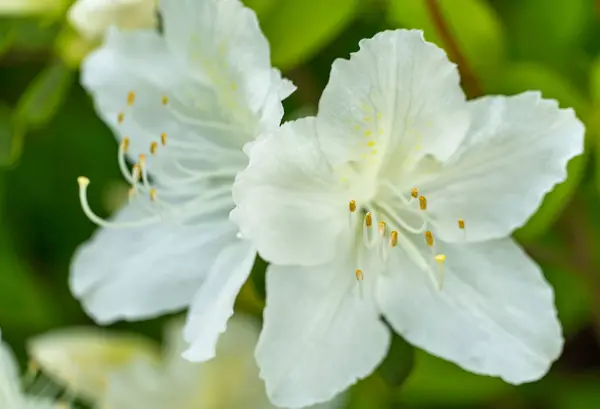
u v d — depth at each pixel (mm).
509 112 415
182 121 438
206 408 479
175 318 490
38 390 493
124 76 443
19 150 480
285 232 410
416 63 404
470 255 424
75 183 513
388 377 439
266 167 402
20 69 507
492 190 420
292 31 446
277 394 411
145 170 436
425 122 413
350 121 408
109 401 475
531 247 466
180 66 435
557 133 415
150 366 478
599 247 473
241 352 472
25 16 469
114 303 448
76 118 506
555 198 442
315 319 416
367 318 422
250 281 437
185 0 419
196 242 440
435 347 422
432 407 487
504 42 462
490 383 474
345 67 403
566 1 474
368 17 463
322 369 415
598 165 456
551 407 496
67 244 517
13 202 514
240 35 412
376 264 425
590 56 484
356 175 417
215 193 434
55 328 508
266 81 410
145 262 445
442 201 423
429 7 439
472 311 422
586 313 486
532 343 418
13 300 506
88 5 445
